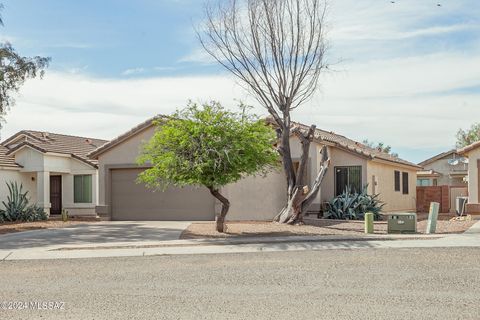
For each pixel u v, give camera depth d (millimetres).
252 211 26016
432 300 8898
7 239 19219
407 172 34656
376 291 9648
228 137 18531
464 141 56125
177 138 18516
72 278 11680
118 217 27781
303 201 22766
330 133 32938
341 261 13102
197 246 16641
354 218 25156
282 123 22797
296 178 22641
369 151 30938
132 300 9320
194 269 12500
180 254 15156
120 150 27578
